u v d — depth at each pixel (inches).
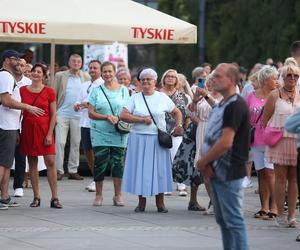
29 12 988.6
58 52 2596.0
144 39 1010.1
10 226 806.5
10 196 997.2
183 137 908.0
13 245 718.5
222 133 597.3
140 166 889.5
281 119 810.8
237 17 2402.8
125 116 890.1
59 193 1040.8
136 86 1149.1
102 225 820.6
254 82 893.8
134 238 758.5
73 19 991.0
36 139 902.4
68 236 761.6
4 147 885.8
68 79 1176.8
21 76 942.4
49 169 913.5
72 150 1183.6
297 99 816.9
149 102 890.7
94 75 1098.7
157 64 2792.8
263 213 873.5
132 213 895.7
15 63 898.7
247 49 2351.1
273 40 2263.8
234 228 605.6
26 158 1060.5
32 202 948.0
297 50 953.5
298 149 741.9
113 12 1019.9
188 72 2650.1
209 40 2513.5
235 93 607.2
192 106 885.8
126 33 1002.7
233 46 2431.1
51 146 908.6
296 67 823.7
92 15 1005.2
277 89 823.1
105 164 938.1
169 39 1018.7
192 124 899.4
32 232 777.6
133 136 893.2
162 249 712.4
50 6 1006.4
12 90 879.1
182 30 1021.8
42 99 901.2
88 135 1098.7
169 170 896.9
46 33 978.7
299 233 797.2
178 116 906.1
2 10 985.5
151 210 919.7
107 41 1078.4
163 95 901.8
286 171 823.1
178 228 813.2
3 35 968.9
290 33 2204.7
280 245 739.4
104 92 933.2
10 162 893.2
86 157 1109.1
